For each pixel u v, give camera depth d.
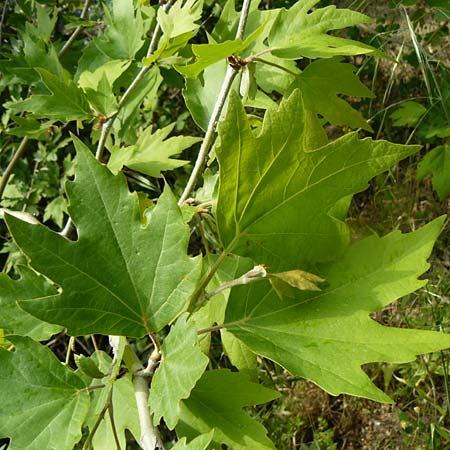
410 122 1.10
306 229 0.37
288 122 0.35
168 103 1.38
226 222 0.36
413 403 1.10
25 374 0.36
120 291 0.35
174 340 0.33
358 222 0.38
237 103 0.34
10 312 0.40
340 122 0.54
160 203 0.36
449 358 0.96
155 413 0.32
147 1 0.69
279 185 0.36
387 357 0.34
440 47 1.29
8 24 1.22
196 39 1.28
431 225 0.36
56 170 1.29
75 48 1.00
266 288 0.37
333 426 1.19
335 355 0.34
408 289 0.35
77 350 1.37
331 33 1.29
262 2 1.23
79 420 0.35
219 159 0.35
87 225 0.35
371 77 1.35
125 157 0.62
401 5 1.03
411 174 1.25
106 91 0.62
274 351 0.35
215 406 0.39
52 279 0.34
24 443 0.35
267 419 1.17
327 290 0.37
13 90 1.14
